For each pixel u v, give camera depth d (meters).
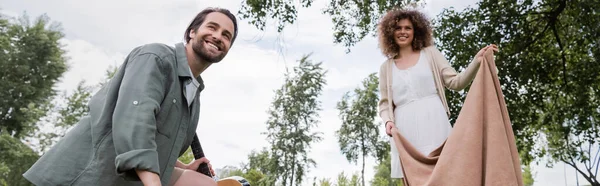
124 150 1.48
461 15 11.76
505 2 11.72
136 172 1.50
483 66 2.29
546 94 13.01
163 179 1.73
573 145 14.26
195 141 2.51
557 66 12.72
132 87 1.61
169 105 1.76
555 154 15.02
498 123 2.15
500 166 2.06
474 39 11.53
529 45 12.24
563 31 12.83
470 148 2.13
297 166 26.73
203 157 2.49
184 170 2.10
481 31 11.52
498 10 11.62
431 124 2.55
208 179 2.10
